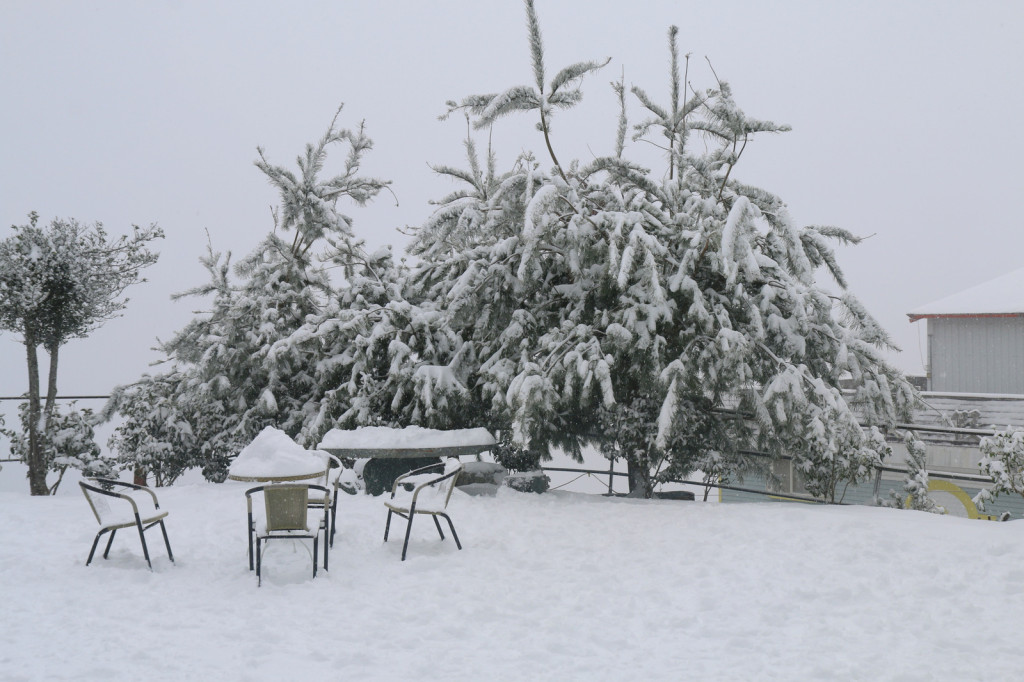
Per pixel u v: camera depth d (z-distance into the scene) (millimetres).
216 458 12469
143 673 4492
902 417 10031
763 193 10250
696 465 10531
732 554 6773
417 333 11531
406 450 9211
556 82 9812
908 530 7094
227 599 5816
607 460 12281
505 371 10164
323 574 6367
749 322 10172
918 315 19672
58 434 11086
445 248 11836
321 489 6422
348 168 12844
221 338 12125
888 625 5219
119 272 11555
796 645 4961
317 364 12008
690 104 10750
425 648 4965
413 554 6992
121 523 6531
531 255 10016
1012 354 18906
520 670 4625
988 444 9188
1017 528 7000
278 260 13039
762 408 9641
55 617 5348
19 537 7387
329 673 4551
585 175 10617
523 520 8266
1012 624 5129
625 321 9852
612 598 5879
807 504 9289
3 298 10602
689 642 5066
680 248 10055
